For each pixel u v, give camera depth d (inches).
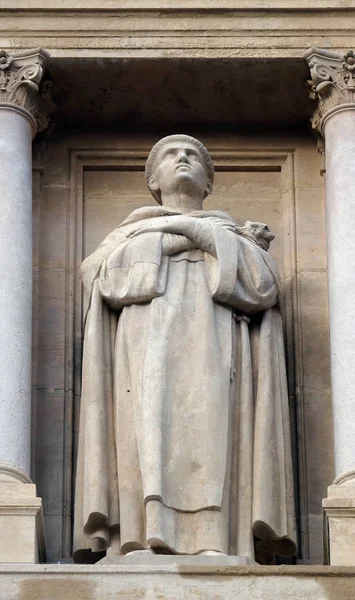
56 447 553.9
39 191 588.1
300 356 566.3
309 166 594.6
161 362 520.7
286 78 584.1
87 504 519.2
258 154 597.3
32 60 575.2
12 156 561.0
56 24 581.6
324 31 582.9
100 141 597.3
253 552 514.6
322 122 577.6
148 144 597.9
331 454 553.6
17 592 464.8
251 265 539.8
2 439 525.0
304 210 588.1
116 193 595.2
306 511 546.0
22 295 543.2
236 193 596.4
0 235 548.4
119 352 532.4
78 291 576.1
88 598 464.4
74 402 560.4
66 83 584.7
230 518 515.5
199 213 551.5
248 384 530.9
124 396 526.6
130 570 468.1
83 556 527.8
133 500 514.9
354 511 510.6
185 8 581.9
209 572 468.1
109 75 583.2
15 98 570.6
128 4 582.2
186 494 509.4
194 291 534.0
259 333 542.3
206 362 522.9
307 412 558.6
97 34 581.0
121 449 521.0
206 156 567.5
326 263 578.9
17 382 532.4
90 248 586.6
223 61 579.5
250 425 527.2
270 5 582.9
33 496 513.0
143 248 536.1
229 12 583.5
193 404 518.3
